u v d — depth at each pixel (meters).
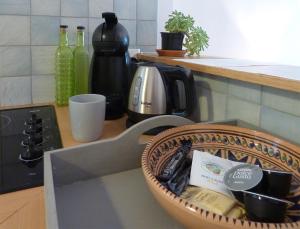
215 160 0.51
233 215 0.38
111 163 0.54
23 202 0.45
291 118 0.55
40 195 0.48
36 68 1.07
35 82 1.08
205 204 0.40
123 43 0.89
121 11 1.17
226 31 1.74
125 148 0.55
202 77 0.80
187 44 1.08
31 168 0.58
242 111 0.67
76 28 1.10
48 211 0.34
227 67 0.67
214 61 0.85
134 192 0.50
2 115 0.95
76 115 0.69
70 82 1.05
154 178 0.38
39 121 0.85
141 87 0.75
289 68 0.67
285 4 1.90
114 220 0.42
